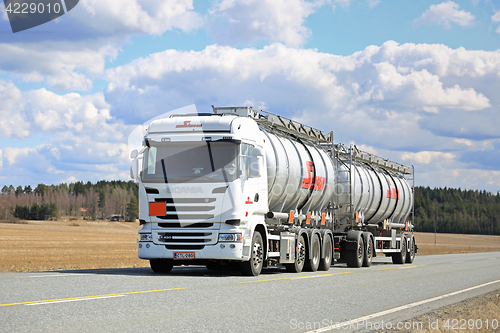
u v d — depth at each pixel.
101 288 12.85
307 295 13.71
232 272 20.83
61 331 8.04
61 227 149.00
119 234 119.25
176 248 17.64
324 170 27.27
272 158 21.42
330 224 28.75
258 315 10.27
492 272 27.08
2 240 75.94
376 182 34.53
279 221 22.00
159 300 11.38
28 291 12.02
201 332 8.47
